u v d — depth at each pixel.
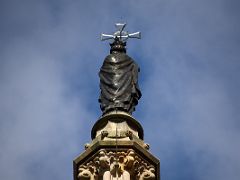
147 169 37.00
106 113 39.41
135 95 40.31
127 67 41.00
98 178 36.72
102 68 41.09
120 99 39.81
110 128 38.28
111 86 40.28
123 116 38.75
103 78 40.72
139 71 41.50
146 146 37.69
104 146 37.12
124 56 41.41
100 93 40.41
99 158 36.81
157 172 37.12
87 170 36.97
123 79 40.50
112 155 36.88
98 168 36.81
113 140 37.22
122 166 36.62
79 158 37.12
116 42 42.81
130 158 36.72
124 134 37.78
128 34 44.19
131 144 37.12
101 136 37.62
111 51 42.22
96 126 38.84
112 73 40.69
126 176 36.25
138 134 38.84
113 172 36.31
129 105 39.84
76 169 37.12
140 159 37.06
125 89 40.19
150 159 37.12
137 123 38.84
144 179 36.75
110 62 41.09
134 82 40.66
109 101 39.81
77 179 37.00
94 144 37.22
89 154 37.19
